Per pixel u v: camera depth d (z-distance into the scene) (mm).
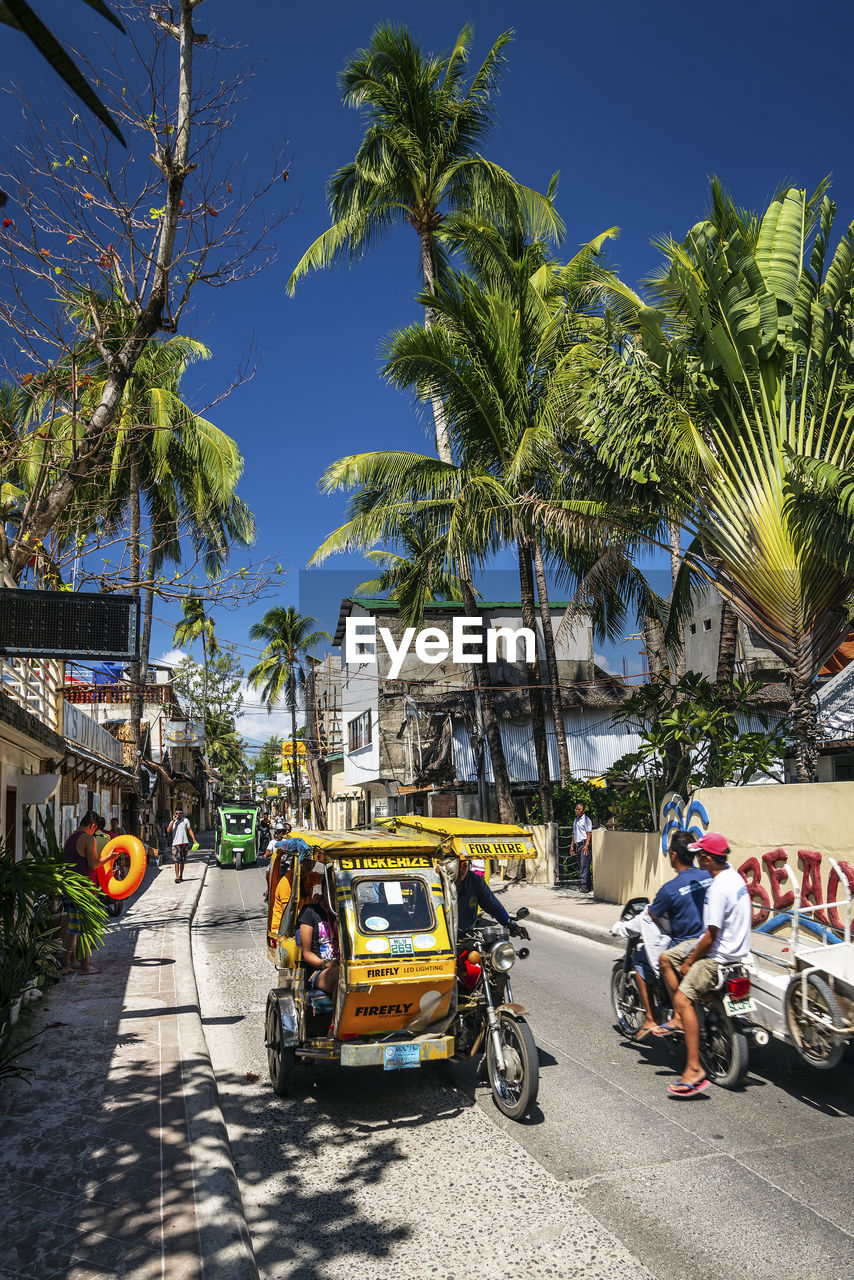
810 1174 4586
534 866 20094
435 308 18406
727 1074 5961
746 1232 4027
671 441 11422
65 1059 6520
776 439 11438
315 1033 6332
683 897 6258
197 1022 7633
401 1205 4457
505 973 6020
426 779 26781
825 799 9820
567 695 28000
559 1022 7836
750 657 23062
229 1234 3877
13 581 8133
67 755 14414
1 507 8891
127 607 7016
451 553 18828
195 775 55125
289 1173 4887
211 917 16297
